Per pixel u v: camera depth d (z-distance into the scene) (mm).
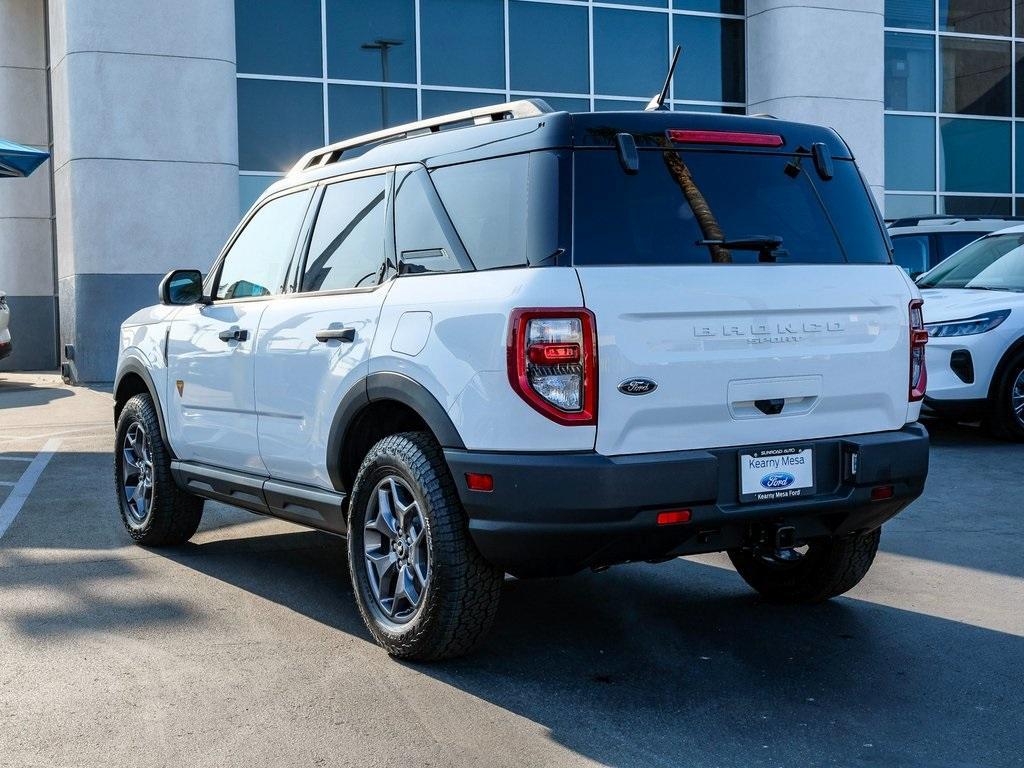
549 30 17953
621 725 3713
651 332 3846
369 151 4863
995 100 20859
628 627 4777
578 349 3754
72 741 3582
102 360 15828
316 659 4367
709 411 3947
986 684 4078
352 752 3498
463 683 4102
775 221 4227
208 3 15867
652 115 4117
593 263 3854
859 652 4438
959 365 9508
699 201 4102
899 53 20156
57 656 4395
